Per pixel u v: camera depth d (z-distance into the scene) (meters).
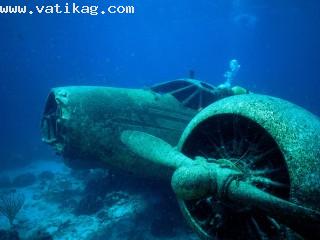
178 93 7.00
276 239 3.06
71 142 4.86
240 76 173.25
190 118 6.13
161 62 182.50
